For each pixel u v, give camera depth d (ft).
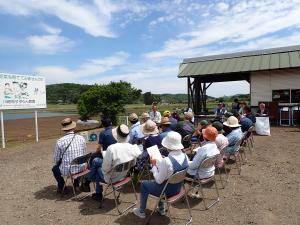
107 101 65.46
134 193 18.53
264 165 24.57
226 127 24.12
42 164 27.32
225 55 65.05
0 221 14.99
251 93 58.59
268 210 15.55
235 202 16.76
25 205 17.04
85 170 18.26
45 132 56.90
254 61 59.36
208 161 15.78
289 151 30.04
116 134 17.61
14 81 40.11
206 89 70.95
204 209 15.90
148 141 19.34
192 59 67.97
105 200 17.54
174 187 13.73
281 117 53.42
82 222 14.65
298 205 16.05
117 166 15.28
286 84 55.77
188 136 22.81
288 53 58.65
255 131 43.04
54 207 16.65
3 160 29.68
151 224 14.28
